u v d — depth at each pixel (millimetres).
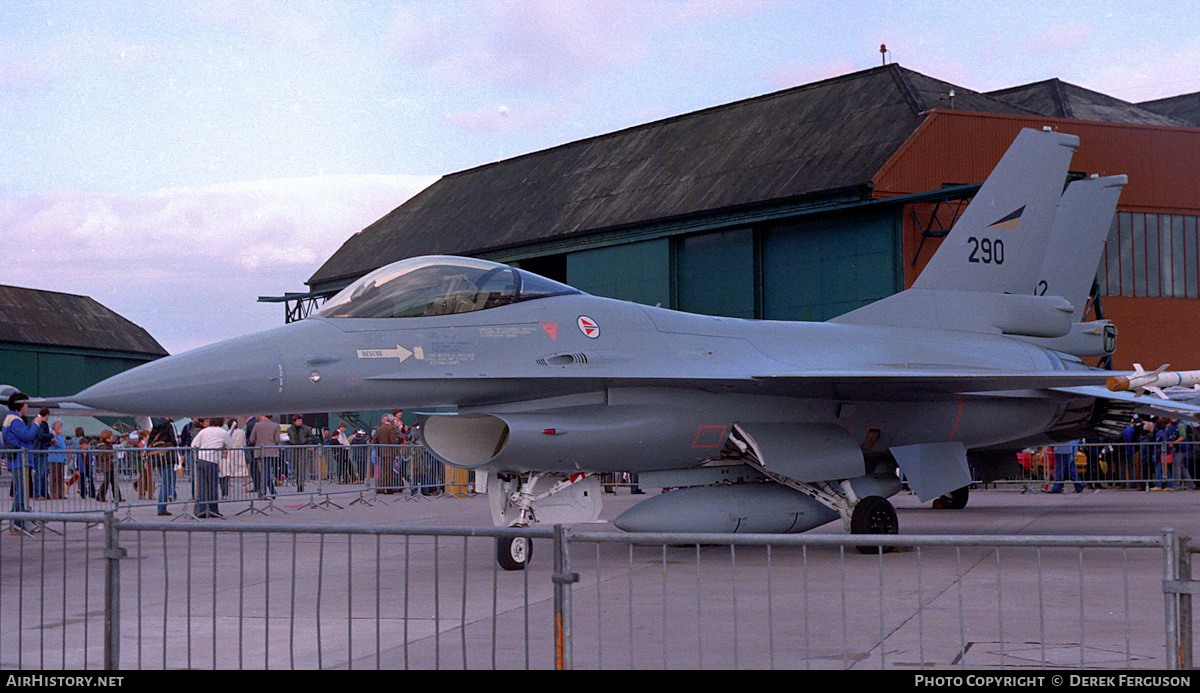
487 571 9633
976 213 13961
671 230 33750
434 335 9336
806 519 10758
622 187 38188
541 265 42781
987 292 13984
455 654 5871
